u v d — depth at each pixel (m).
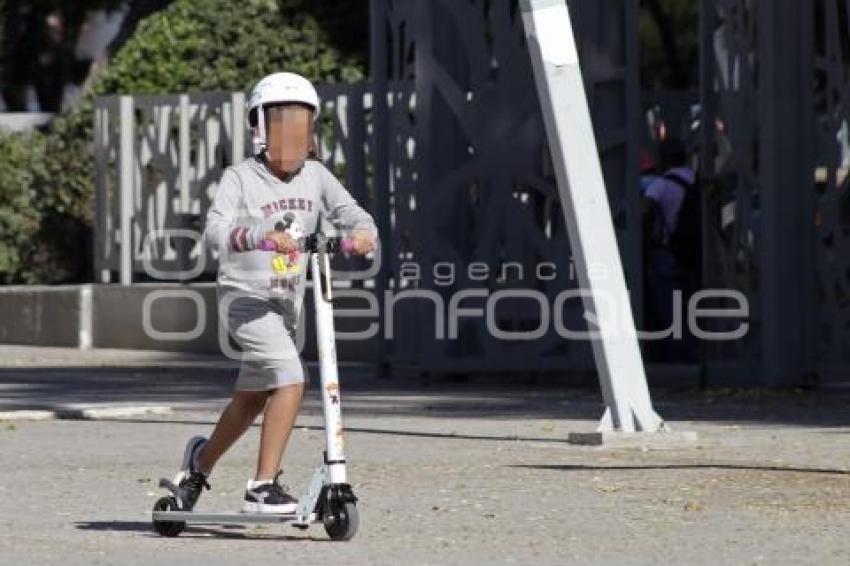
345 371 41.75
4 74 61.69
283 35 51.00
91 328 48.56
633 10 37.44
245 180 18.08
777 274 35.72
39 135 51.78
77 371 41.47
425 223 38.62
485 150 38.25
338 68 50.81
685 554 17.23
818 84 35.91
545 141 37.88
